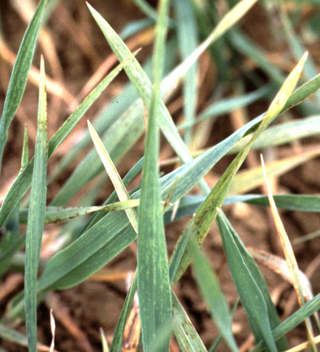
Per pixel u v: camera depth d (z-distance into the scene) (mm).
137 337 485
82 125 744
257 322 457
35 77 726
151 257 409
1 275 530
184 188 437
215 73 823
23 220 516
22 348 577
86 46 830
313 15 874
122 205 433
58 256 476
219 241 660
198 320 612
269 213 700
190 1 723
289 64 810
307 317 453
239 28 838
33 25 436
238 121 765
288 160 575
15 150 746
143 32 864
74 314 601
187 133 661
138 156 737
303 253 680
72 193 549
